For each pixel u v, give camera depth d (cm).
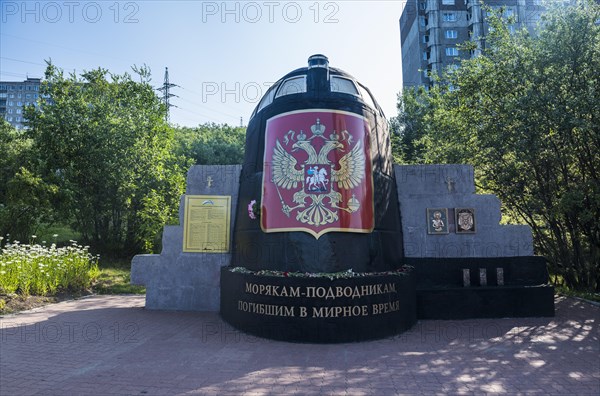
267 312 805
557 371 605
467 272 1023
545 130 1193
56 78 2180
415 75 5519
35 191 1778
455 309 986
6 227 1795
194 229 1106
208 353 704
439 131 1612
